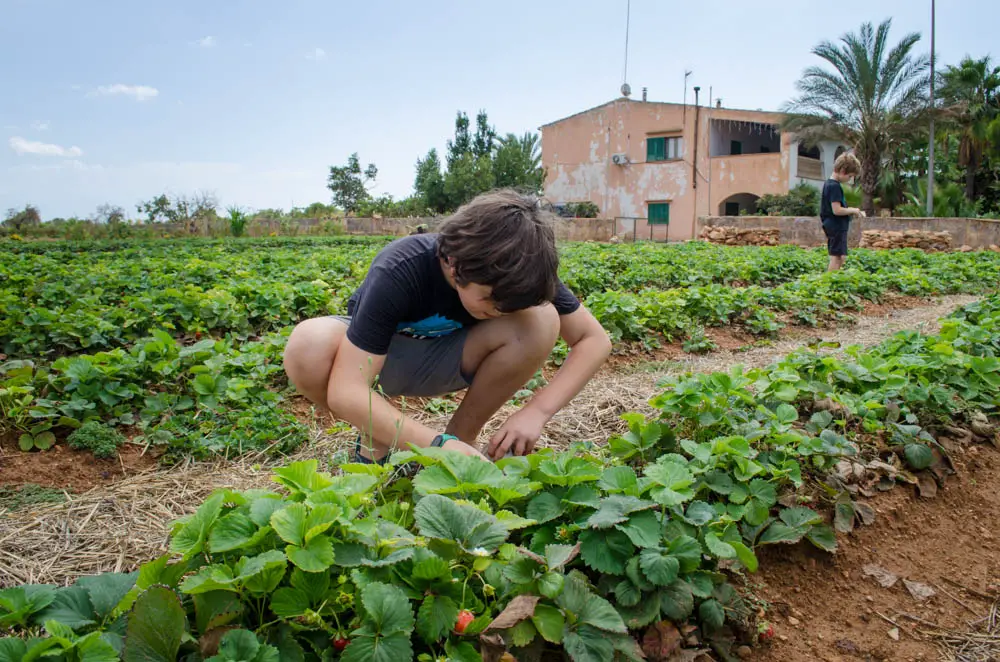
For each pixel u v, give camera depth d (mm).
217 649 1490
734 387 3143
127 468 3285
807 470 2873
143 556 2498
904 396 3436
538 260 1990
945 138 33531
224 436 3504
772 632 2203
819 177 34750
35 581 2299
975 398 3807
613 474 2170
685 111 33938
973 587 2561
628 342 5887
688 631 1962
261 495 1811
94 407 3600
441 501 1793
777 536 2400
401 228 28844
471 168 42062
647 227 35719
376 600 1507
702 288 7668
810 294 8172
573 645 1649
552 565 1715
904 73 27875
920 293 9922
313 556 1555
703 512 2109
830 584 2494
